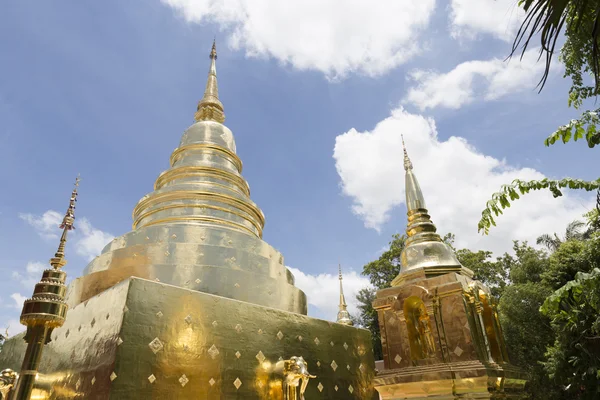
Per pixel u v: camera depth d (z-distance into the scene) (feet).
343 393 37.11
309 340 36.19
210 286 35.58
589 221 33.14
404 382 42.11
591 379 70.28
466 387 40.01
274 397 30.91
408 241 56.75
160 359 26.00
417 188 61.26
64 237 29.66
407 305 48.34
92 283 35.83
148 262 36.27
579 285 29.07
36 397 32.73
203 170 48.49
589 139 27.35
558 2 12.46
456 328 43.47
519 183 28.35
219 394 27.89
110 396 23.18
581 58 32.07
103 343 26.27
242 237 42.09
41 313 25.77
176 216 42.96
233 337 30.50
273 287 39.34
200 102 60.80
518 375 44.83
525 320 97.30
